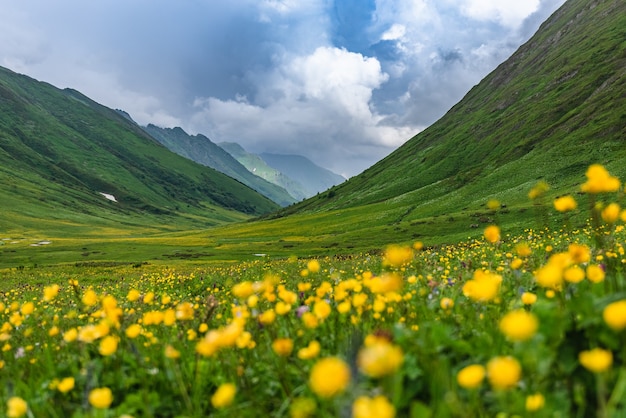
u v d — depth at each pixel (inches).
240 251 3902.6
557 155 4338.1
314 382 57.2
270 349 143.0
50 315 316.5
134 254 4089.6
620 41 7140.8
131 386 141.0
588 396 88.9
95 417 113.1
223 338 108.9
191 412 116.8
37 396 135.8
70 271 2379.4
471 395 90.8
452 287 221.0
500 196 3885.3
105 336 165.5
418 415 78.8
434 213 4264.3
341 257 1280.8
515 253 402.3
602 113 4891.7
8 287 1412.4
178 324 218.5
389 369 61.8
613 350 93.2
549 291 137.3
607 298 99.8
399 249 148.3
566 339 97.0
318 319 160.7
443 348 117.4
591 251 239.5
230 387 89.4
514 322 69.8
